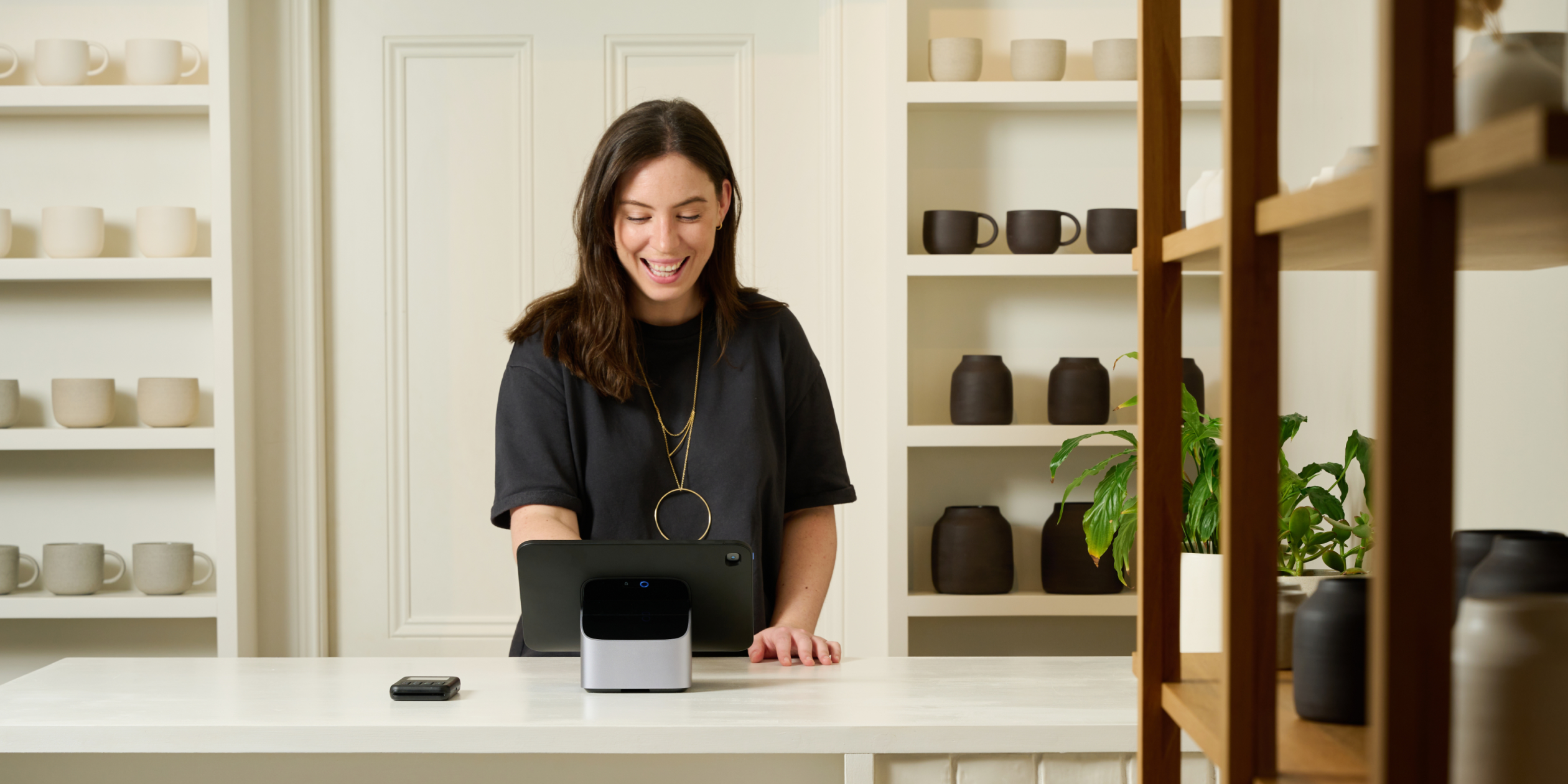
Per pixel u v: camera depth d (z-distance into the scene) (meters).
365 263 2.81
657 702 1.33
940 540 2.56
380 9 2.79
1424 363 0.49
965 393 2.56
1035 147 2.71
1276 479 0.70
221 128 2.58
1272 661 0.71
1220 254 0.81
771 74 2.79
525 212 2.80
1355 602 0.80
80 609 2.55
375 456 2.82
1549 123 0.40
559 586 1.40
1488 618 0.64
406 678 1.39
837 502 1.88
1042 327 2.73
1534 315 1.31
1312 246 0.72
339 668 1.54
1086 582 2.54
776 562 1.83
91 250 2.59
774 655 1.62
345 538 2.82
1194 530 1.56
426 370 2.82
